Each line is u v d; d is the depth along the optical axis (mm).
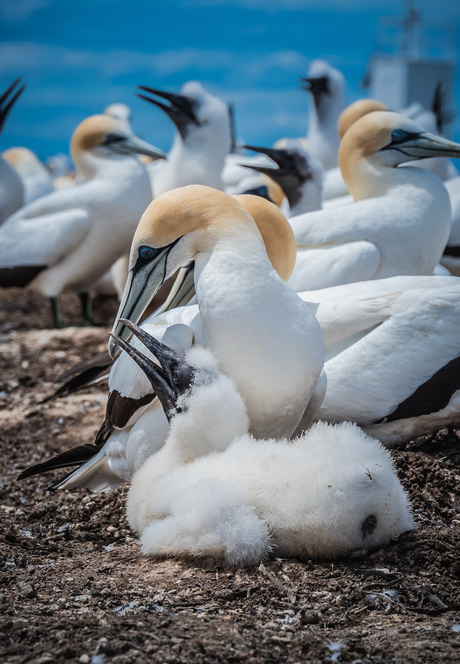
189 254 5660
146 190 12703
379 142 8742
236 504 4883
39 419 9086
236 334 5316
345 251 8328
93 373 7883
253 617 4457
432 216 8484
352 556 5055
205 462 5129
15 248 12719
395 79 31656
